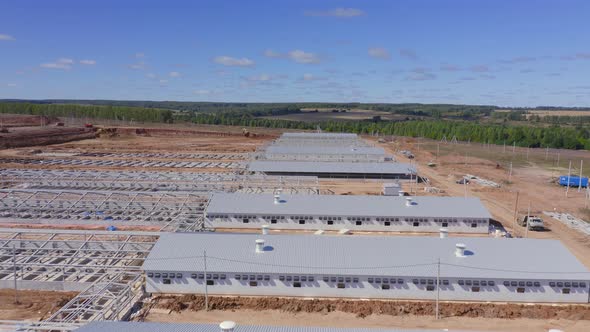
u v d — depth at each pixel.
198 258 45.69
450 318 41.44
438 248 47.75
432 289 43.97
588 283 43.44
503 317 41.62
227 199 70.44
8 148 166.38
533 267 44.53
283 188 91.25
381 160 132.50
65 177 98.94
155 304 42.91
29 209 73.88
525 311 42.34
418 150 182.75
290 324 40.34
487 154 172.00
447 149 190.00
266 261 45.28
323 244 48.53
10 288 46.53
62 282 46.12
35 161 134.50
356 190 97.50
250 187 91.94
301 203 69.12
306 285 44.34
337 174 106.31
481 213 66.25
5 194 79.88
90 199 76.88
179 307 42.41
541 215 80.12
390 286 44.03
